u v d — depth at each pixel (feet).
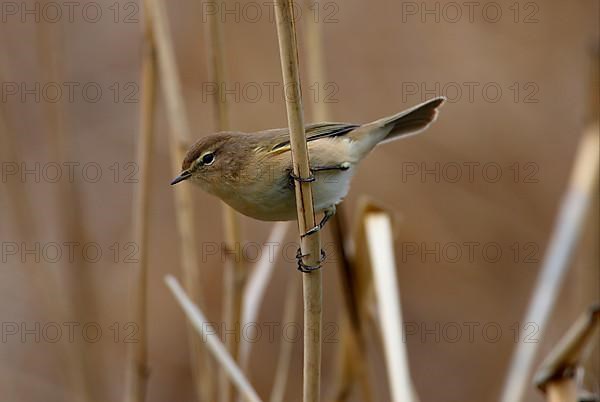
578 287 32.45
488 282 44.27
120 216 44.27
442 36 45.91
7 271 41.22
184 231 28.19
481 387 43.09
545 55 45.68
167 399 42.32
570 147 44.73
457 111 45.37
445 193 44.73
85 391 32.50
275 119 43.16
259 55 43.70
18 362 40.70
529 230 44.34
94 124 45.03
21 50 42.57
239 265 27.22
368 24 46.26
